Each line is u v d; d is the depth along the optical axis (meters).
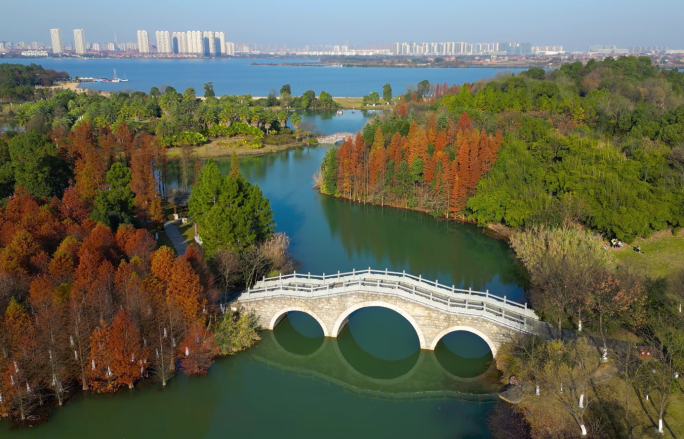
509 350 49.88
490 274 77.88
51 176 86.00
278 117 192.50
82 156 98.31
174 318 49.50
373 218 105.12
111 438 47.12
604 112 127.25
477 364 54.16
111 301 48.22
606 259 67.12
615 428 38.81
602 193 80.25
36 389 44.75
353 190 116.88
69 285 47.38
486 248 89.25
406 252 87.44
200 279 56.00
